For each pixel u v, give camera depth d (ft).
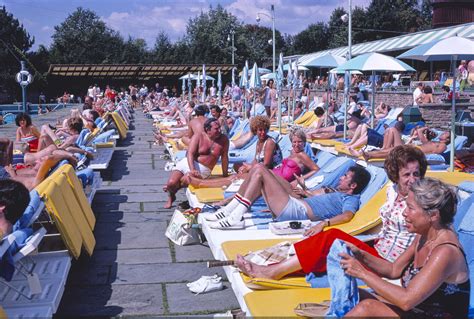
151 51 217.15
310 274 13.96
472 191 17.15
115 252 21.38
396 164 14.65
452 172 23.71
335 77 67.15
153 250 21.63
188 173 26.40
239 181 24.56
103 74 150.61
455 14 126.11
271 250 15.69
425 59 32.73
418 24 244.01
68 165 22.52
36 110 114.73
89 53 219.20
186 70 148.97
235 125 50.55
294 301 12.89
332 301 11.41
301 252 13.91
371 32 232.32
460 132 46.42
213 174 28.84
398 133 34.12
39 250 17.30
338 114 61.11
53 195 16.90
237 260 14.46
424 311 10.44
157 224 25.50
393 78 108.37
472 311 12.14
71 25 225.76
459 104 57.11
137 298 16.96
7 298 13.99
